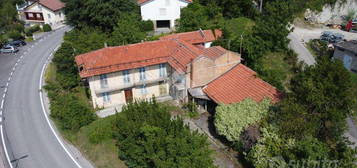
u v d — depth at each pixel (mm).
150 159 24094
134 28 49188
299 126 23141
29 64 53531
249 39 42938
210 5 56750
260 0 58875
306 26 62469
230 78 35969
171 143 22703
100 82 36594
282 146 23094
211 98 34500
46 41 66562
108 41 48031
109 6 53812
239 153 28703
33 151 30594
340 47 45469
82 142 31594
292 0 64188
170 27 60344
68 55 43406
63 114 33344
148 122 26500
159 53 38781
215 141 31016
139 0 60906
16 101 40688
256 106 28562
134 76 37969
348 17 64750
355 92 26547
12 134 33469
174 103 38438
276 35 43750
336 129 24109
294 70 41781
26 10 81500
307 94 24266
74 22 57031
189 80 36000
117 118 29016
